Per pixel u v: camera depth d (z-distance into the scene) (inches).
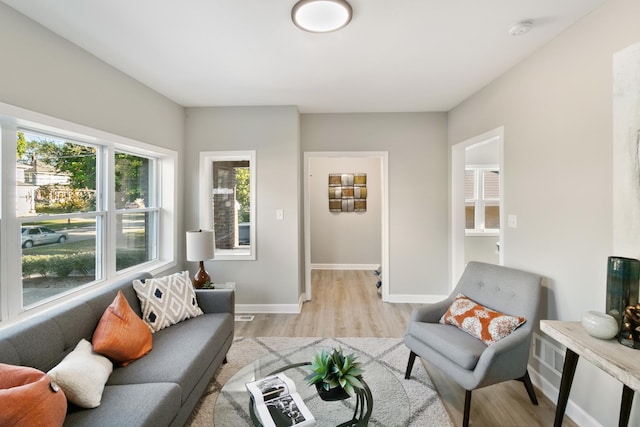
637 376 45.5
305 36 82.5
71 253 89.3
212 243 119.5
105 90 95.3
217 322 90.0
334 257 241.6
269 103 139.6
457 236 150.9
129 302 83.0
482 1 68.0
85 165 94.3
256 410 54.7
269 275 144.9
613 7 65.4
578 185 75.0
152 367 66.0
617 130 64.3
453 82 114.6
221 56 93.4
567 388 63.9
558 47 81.3
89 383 53.7
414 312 90.4
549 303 84.2
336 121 156.8
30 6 67.6
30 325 57.9
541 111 87.7
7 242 71.1
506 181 104.0
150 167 130.5
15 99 68.4
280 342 113.0
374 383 65.2
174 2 67.7
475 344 75.2
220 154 144.0
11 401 40.6
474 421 73.2
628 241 62.3
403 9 70.7
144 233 126.0
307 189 160.1
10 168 71.7
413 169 156.5
